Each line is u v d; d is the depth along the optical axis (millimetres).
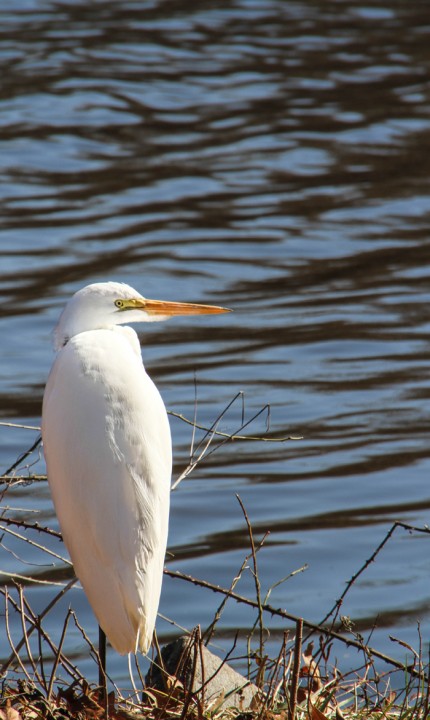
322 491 11695
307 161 26078
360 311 17219
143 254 19797
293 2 42562
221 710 6277
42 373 14773
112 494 5859
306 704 6246
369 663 6723
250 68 33719
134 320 6828
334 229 21484
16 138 27188
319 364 15203
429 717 6047
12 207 22578
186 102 30438
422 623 9258
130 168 25391
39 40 36062
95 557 5930
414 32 38031
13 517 10914
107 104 30000
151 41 36406
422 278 18766
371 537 10750
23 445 12555
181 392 14156
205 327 16672
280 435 13062
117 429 5918
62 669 8445
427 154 26531
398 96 31125
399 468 12211
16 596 9594
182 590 9773
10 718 5746
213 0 42812
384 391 14281
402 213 22453
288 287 18344
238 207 22766
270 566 10195
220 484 11844
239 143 27344
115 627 5961
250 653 7035
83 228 21297
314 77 32875
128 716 6031
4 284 18188
